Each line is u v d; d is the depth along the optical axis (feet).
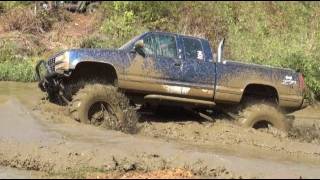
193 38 42.19
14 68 54.49
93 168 29.37
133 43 40.70
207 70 41.78
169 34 41.63
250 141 38.22
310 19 72.18
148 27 69.56
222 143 36.58
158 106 43.29
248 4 77.56
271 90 43.62
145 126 40.57
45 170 29.63
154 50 41.09
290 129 43.16
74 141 32.81
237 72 42.42
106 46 62.28
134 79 40.19
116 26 66.95
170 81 40.96
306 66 55.88
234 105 43.09
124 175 27.48
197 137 38.47
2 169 29.71
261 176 27.78
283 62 57.11
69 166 29.76
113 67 39.78
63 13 71.87
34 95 45.62
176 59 41.29
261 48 63.26
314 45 61.36
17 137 33.42
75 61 39.27
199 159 30.14
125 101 39.47
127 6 72.90
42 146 31.73
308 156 34.91
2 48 59.72
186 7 74.13
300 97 43.65
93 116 38.81
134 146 32.12
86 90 38.78
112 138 34.06
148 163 29.63
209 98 42.04
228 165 29.55
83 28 69.05
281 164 31.04
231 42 65.05
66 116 38.78
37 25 67.36
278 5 77.66
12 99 43.14
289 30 69.26
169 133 39.32
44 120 37.37
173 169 28.78
